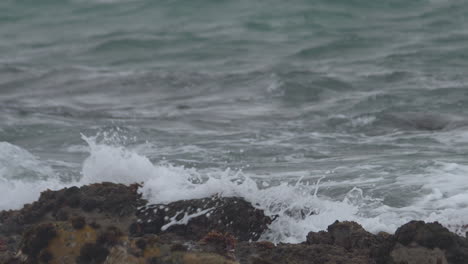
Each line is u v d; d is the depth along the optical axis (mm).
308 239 29891
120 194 32906
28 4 124250
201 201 32375
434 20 97625
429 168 41000
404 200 35531
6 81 79062
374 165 42938
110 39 98938
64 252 26156
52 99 71188
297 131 55875
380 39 90500
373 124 57219
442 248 26469
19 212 33688
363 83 71000
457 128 54188
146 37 99500
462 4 104125
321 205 33844
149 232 31562
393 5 106562
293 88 70250
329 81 72000
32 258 26344
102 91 74188
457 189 36594
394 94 65188
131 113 64312
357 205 35125
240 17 107125
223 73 78875
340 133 55125
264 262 26359
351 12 104812
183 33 101000
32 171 44094
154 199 32688
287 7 108812
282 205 32844
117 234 26547
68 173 44219
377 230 31359
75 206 32656
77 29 109562
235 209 31953
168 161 47062
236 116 62031
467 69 73688
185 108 65750
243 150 49531
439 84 67938
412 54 81250
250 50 90688
